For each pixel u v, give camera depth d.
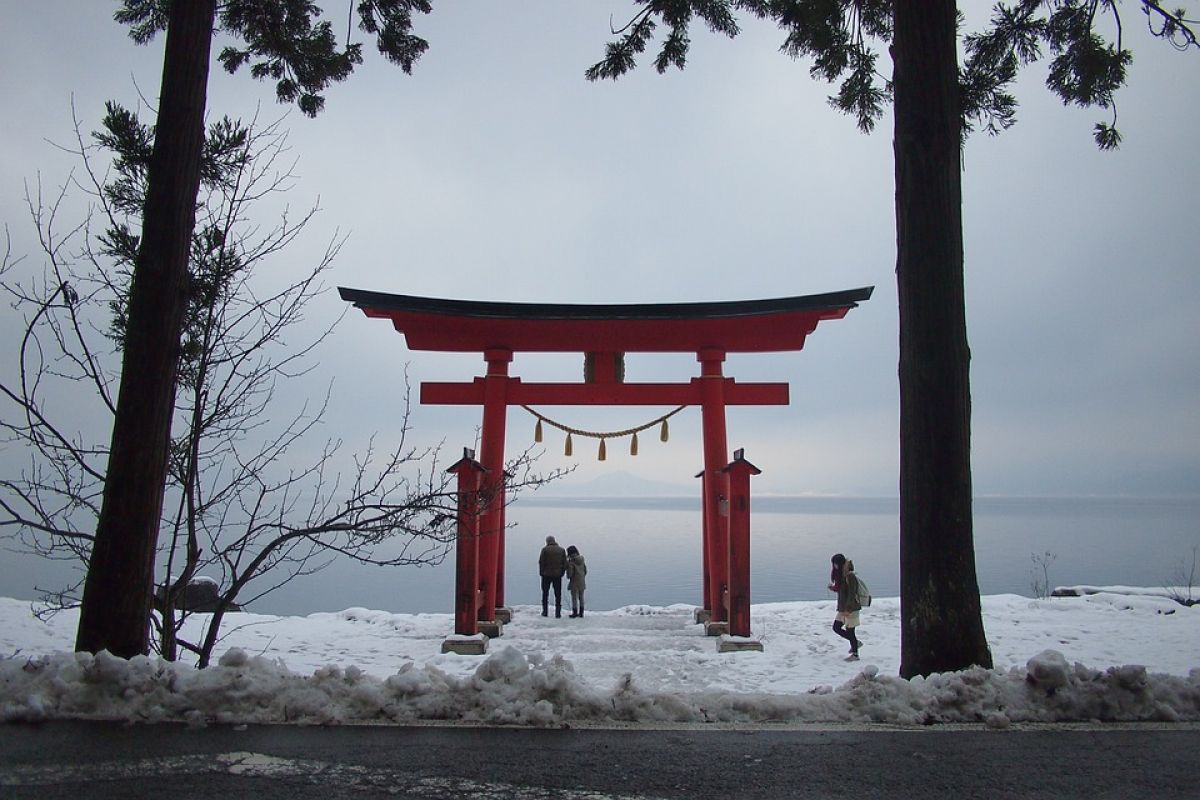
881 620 14.75
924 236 6.99
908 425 6.93
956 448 6.76
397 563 7.12
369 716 5.39
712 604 14.20
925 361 6.88
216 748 4.64
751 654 11.66
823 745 4.86
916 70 7.16
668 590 37.94
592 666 10.72
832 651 11.82
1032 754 4.67
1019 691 5.64
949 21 7.21
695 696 5.73
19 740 4.73
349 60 10.38
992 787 4.11
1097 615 14.54
